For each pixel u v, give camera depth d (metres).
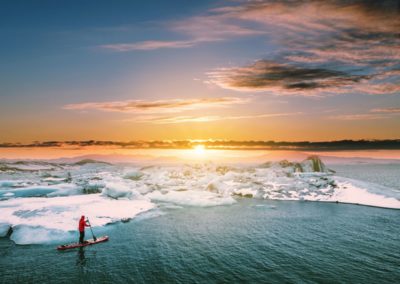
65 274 24.16
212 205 56.94
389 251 30.16
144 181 86.12
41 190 64.56
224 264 26.59
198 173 107.12
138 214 46.97
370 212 50.38
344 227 40.12
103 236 35.31
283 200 64.06
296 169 91.88
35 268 25.39
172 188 77.44
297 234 36.75
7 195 59.00
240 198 67.88
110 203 52.94
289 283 22.58
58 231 34.78
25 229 34.59
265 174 87.12
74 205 46.59
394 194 60.69
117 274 24.22
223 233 37.16
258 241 33.75
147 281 22.91
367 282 22.72
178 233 37.00
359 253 29.56
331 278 23.50
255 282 22.75
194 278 23.50
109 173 122.00
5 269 25.12
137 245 32.03
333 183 70.12
